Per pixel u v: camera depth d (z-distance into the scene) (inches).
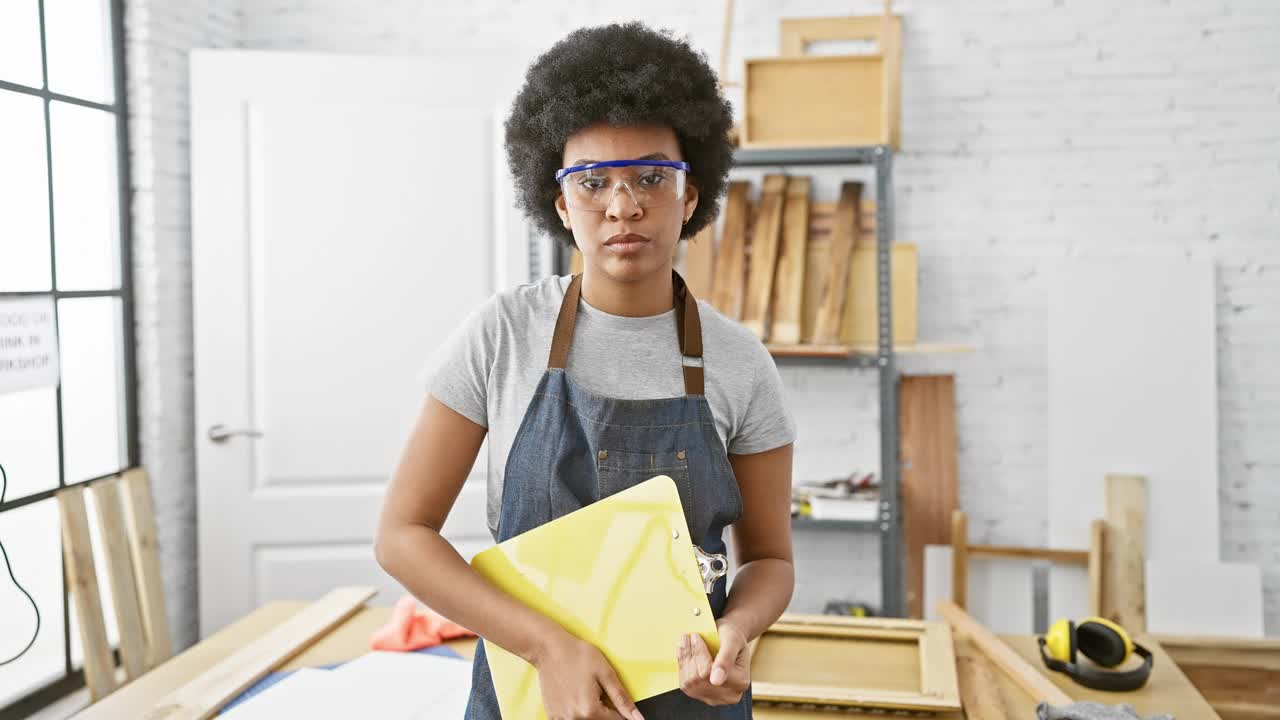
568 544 39.2
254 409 119.2
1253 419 125.5
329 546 120.6
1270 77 123.5
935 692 60.1
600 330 41.5
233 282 117.6
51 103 103.0
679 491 40.6
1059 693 61.2
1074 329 127.6
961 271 130.6
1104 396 126.7
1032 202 128.9
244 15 136.9
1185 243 126.1
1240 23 123.8
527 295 43.3
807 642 70.4
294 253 118.6
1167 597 122.6
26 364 97.9
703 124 40.2
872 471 133.0
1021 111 128.6
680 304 42.5
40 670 100.9
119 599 96.7
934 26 129.3
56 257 104.0
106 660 93.4
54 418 103.4
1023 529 131.0
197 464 117.6
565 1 134.6
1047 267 128.9
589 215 38.3
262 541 119.2
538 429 40.7
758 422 43.4
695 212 44.9
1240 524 126.0
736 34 132.0
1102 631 65.8
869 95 113.8
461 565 39.3
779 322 125.3
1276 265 124.4
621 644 38.1
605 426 40.4
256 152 117.7
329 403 119.8
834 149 115.0
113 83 112.0
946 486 130.0
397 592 120.6
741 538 45.4
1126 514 124.6
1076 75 127.3
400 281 120.1
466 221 120.5
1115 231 127.4
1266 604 125.9
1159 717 57.2
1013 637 73.7
